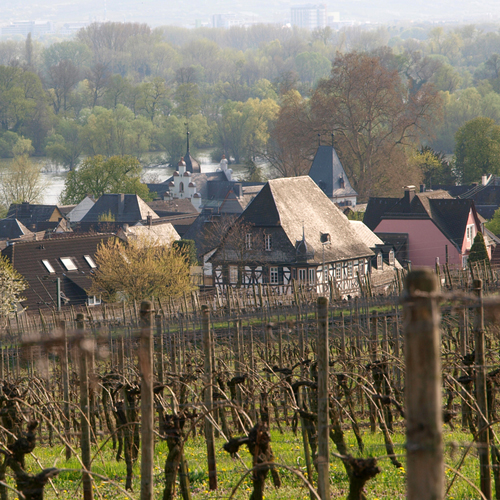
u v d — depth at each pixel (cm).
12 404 5988
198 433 6581
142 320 3384
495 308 2502
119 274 19788
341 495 4472
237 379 5800
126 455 5041
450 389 6144
